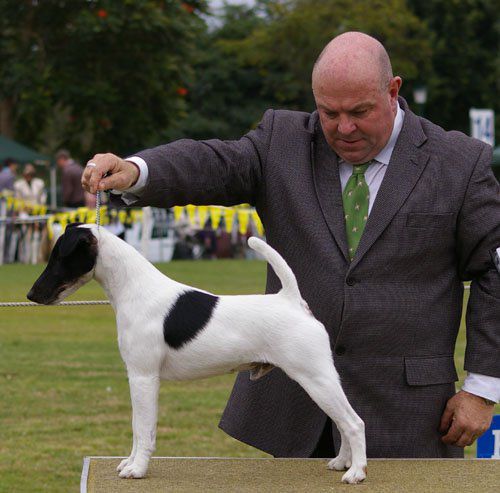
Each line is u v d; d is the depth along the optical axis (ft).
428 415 15.99
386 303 15.65
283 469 14.71
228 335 13.79
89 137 125.08
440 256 16.02
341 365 15.78
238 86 167.63
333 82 14.85
